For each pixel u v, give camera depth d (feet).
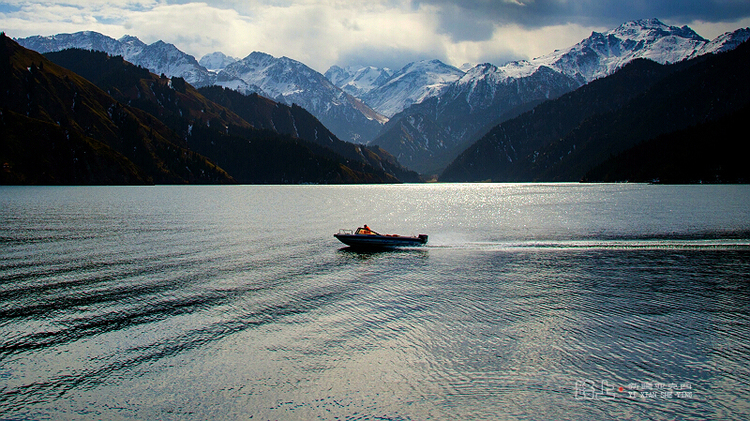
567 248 194.70
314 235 233.35
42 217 311.88
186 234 234.99
